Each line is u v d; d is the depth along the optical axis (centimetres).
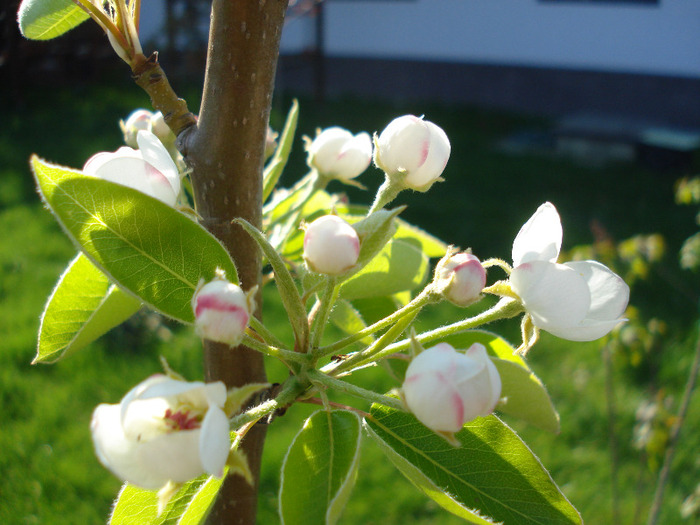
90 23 135
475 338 19
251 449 18
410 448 17
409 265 20
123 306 18
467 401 14
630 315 44
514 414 18
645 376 67
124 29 16
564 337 16
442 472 17
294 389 15
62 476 52
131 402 12
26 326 68
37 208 95
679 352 70
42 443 55
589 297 16
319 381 15
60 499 51
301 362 15
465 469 17
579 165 136
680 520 51
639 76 167
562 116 176
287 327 70
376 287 19
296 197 23
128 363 65
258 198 17
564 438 60
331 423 16
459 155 137
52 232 89
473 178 122
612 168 135
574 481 55
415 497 53
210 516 19
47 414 58
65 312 18
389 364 18
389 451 16
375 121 158
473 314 74
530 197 114
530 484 17
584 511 53
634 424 61
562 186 121
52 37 19
